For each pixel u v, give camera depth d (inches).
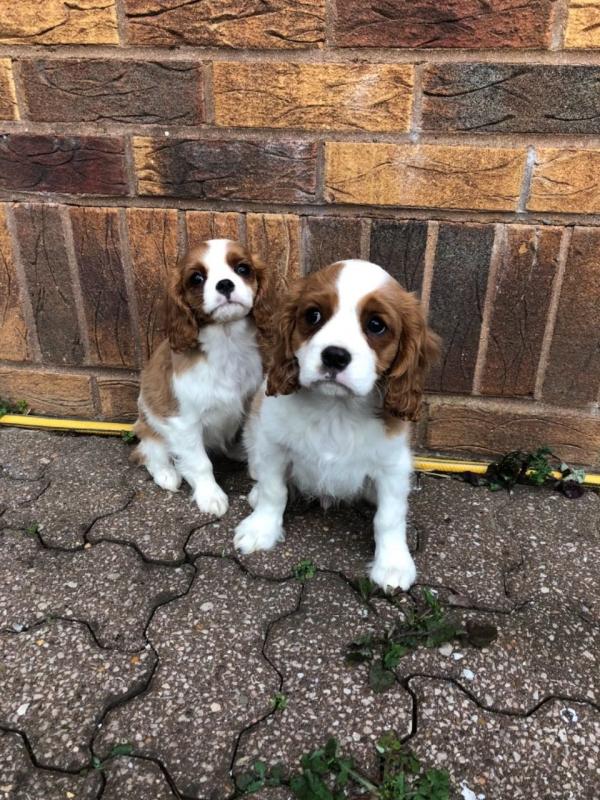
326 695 19.0
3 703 18.7
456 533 26.1
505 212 26.0
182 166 27.2
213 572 23.7
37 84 26.6
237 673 19.7
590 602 22.8
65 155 27.7
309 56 24.8
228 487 29.5
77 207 28.7
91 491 28.3
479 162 25.3
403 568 23.3
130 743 17.6
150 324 30.6
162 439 28.3
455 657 20.3
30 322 31.5
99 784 16.6
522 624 21.7
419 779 16.8
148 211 28.2
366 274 20.1
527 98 24.3
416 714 18.5
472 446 30.5
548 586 23.4
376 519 24.1
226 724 18.2
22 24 25.6
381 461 23.0
